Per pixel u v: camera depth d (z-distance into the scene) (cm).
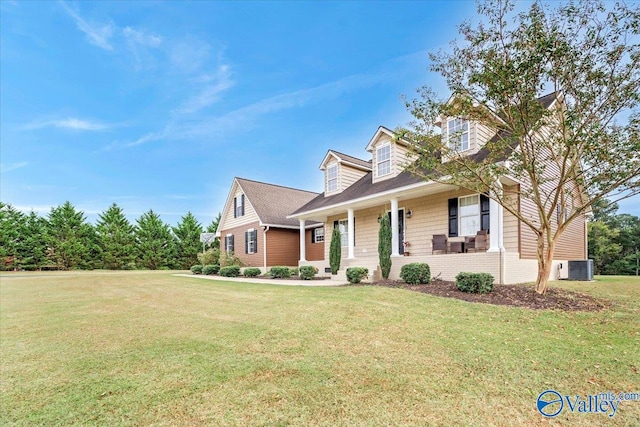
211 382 368
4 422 301
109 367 421
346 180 1691
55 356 469
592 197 741
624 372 380
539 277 780
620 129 639
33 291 1234
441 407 312
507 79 652
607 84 623
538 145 736
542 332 518
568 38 623
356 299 748
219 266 2094
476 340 483
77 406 326
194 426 288
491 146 760
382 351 451
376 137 1439
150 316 713
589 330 528
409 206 1303
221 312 716
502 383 358
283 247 2070
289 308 712
